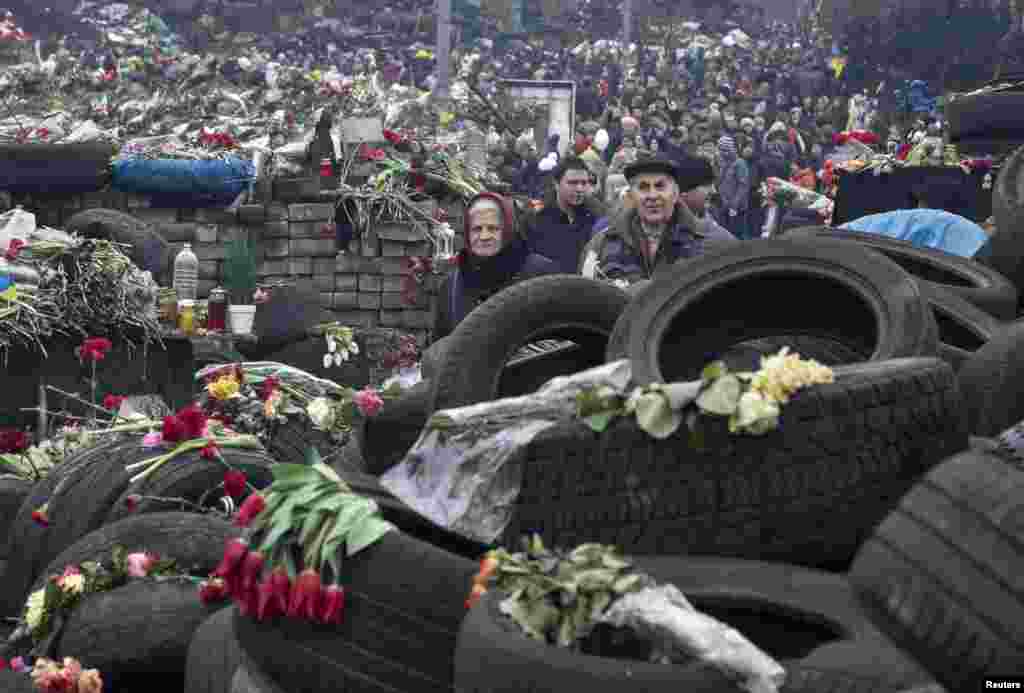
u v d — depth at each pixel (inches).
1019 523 95.1
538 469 132.6
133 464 224.7
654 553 129.9
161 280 390.9
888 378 136.4
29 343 304.2
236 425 262.7
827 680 96.5
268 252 507.2
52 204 509.0
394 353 442.6
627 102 1259.8
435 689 131.4
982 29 1406.3
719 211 777.6
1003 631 92.5
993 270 261.0
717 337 189.8
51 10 1959.9
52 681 171.5
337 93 808.9
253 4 2012.8
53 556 224.8
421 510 135.4
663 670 97.0
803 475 130.5
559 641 103.4
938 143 484.4
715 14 2112.5
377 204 500.4
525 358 204.1
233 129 660.7
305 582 134.6
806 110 1349.7
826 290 181.6
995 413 171.3
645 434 131.0
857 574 101.8
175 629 177.6
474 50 1812.3
